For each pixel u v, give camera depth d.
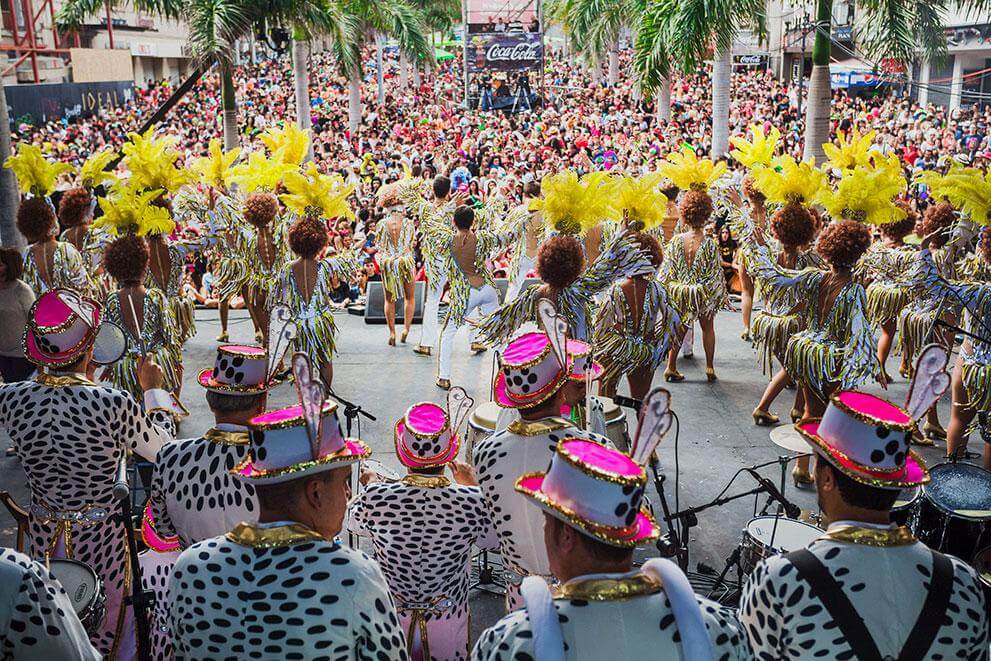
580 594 2.04
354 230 14.80
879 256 7.99
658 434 2.09
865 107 31.86
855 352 5.93
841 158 8.35
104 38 47.00
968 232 7.30
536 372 3.24
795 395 8.12
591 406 4.84
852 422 2.36
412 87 52.59
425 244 9.12
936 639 2.24
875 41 14.64
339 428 2.41
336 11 20.77
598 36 26.42
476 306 8.34
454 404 3.77
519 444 3.27
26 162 7.40
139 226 6.45
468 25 42.78
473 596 4.86
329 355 7.50
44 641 2.28
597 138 29.00
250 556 2.25
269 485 2.30
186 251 6.93
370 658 2.23
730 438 7.17
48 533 3.72
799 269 7.04
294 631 2.18
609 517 2.05
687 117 33.94
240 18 15.77
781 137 25.88
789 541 4.12
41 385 3.63
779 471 6.57
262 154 8.72
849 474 2.33
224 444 3.13
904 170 20.69
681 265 8.20
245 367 3.10
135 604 2.95
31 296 6.42
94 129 33.09
